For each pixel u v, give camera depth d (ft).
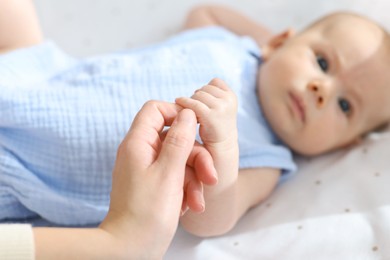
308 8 2.63
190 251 1.82
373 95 2.16
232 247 1.83
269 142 2.11
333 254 1.73
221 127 1.58
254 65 2.23
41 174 1.82
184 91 1.96
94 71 1.97
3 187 1.78
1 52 2.15
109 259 1.43
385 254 1.70
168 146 1.46
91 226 1.85
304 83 2.09
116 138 1.82
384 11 2.56
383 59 2.16
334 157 2.17
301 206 1.91
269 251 1.79
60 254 1.43
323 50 2.16
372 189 1.90
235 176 1.67
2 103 1.80
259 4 2.68
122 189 1.44
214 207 1.72
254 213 1.96
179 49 2.09
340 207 1.87
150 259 1.44
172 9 2.65
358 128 2.19
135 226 1.43
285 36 2.34
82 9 2.62
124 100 1.88
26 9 2.14
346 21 2.22
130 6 2.64
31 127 1.80
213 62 2.07
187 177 1.54
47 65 2.09
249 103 2.12
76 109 1.83
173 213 1.44
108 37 2.58
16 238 1.42
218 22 2.58
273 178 2.03
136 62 2.02
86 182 1.82
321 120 2.09
